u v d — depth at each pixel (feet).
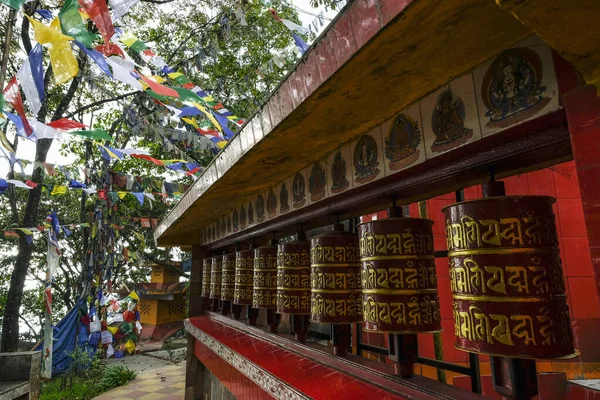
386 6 4.70
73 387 39.68
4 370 26.61
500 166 7.30
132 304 56.75
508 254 6.12
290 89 7.61
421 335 16.33
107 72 13.61
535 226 6.12
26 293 72.59
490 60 6.38
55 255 42.16
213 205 18.45
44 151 45.06
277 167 12.32
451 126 7.15
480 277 6.28
